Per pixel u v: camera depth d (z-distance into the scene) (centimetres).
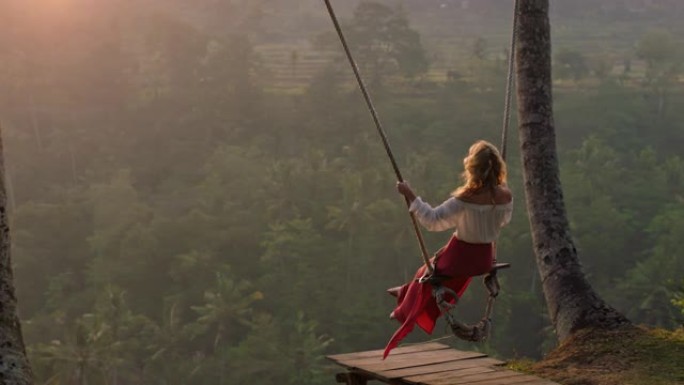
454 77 18888
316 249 9775
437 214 544
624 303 9512
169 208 12338
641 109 16688
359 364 714
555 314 1023
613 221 10794
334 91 16750
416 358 732
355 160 12875
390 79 19738
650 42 19275
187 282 9594
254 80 17200
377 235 9856
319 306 9144
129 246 9831
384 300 9475
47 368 6831
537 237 1068
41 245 10738
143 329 8412
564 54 19800
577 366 873
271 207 10781
